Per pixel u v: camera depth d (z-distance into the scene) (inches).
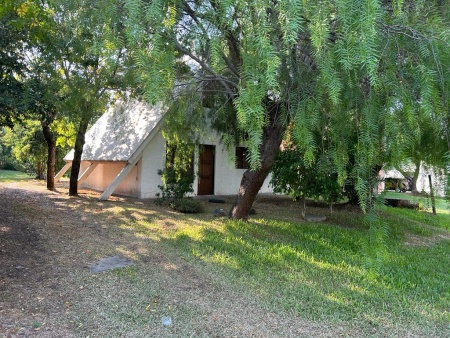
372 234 119.2
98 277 162.1
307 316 137.2
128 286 154.3
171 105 267.1
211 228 269.6
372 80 95.8
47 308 128.6
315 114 117.0
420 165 142.4
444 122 117.5
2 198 363.3
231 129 231.1
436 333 128.9
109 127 491.5
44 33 209.8
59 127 412.5
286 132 133.0
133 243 223.0
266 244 234.1
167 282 162.1
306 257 213.0
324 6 89.0
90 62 256.2
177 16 113.9
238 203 304.0
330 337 122.3
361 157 116.4
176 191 359.9
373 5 85.4
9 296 135.0
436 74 109.2
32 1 183.9
